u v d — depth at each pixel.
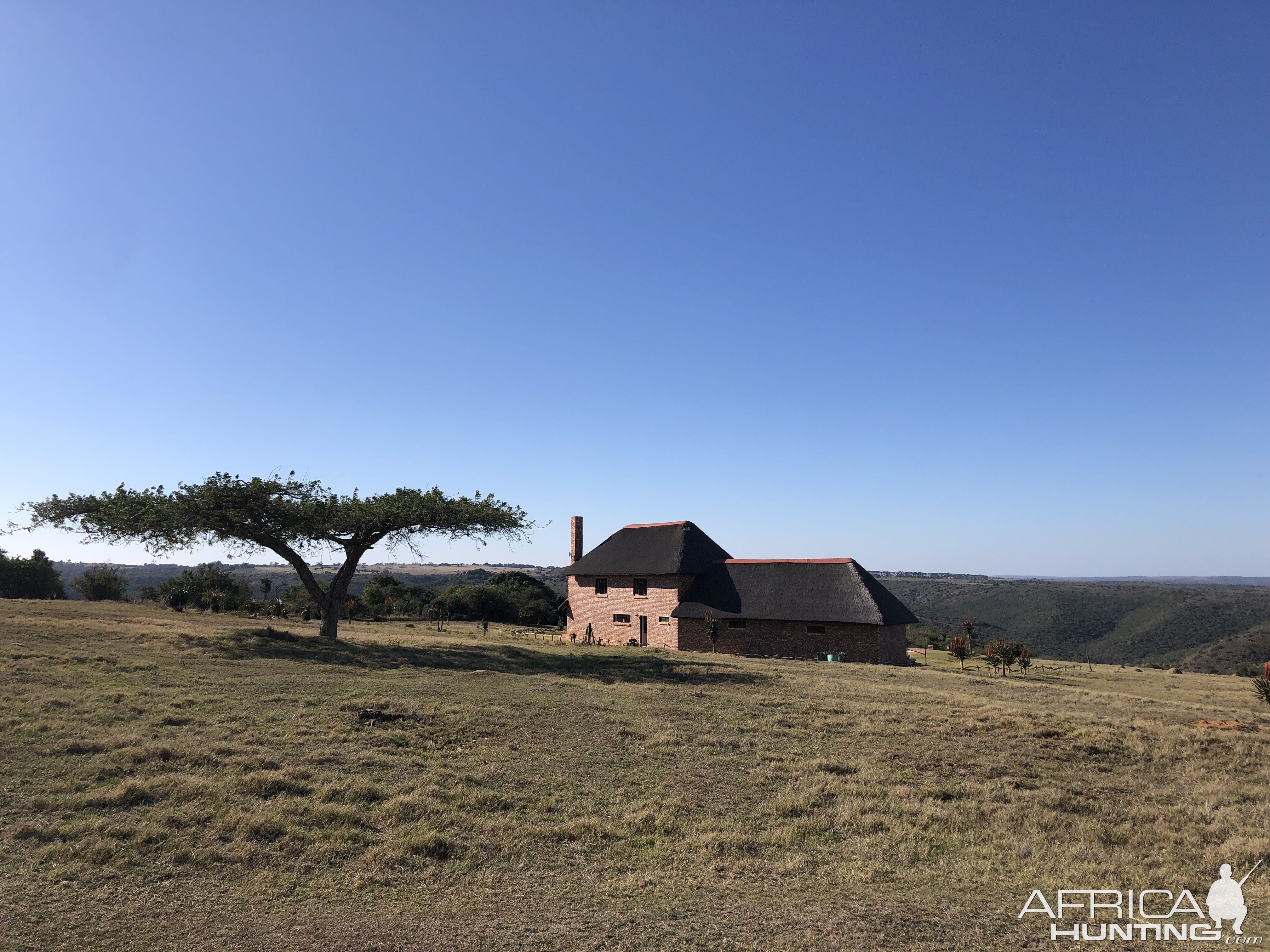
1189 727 19.31
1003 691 26.31
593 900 8.47
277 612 48.22
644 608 46.03
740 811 11.97
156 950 6.86
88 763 11.70
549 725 17.11
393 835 10.16
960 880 9.39
